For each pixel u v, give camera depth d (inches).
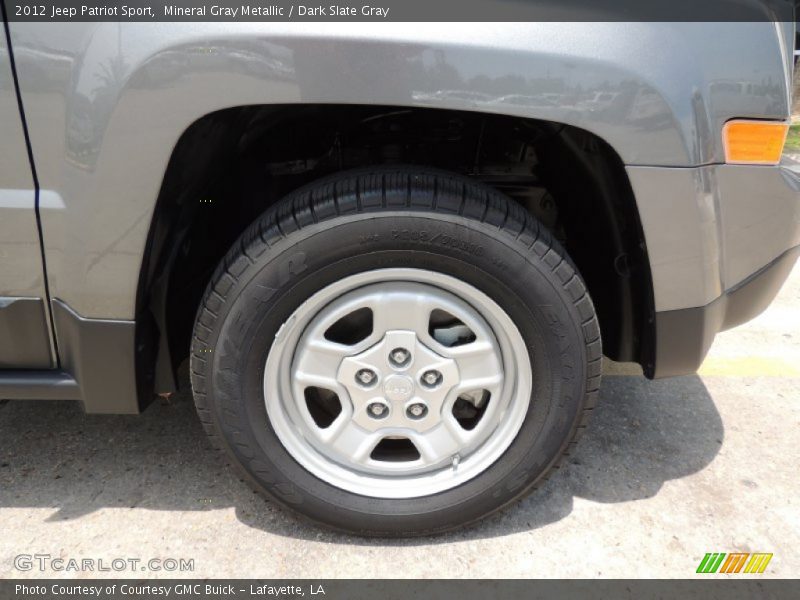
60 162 54.8
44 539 66.6
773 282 66.4
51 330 62.0
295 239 55.5
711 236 59.2
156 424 86.6
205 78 50.7
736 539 68.2
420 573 63.4
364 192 55.1
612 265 66.7
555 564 64.7
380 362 61.5
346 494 65.2
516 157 72.4
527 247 56.3
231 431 62.1
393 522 65.1
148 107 51.7
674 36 53.3
